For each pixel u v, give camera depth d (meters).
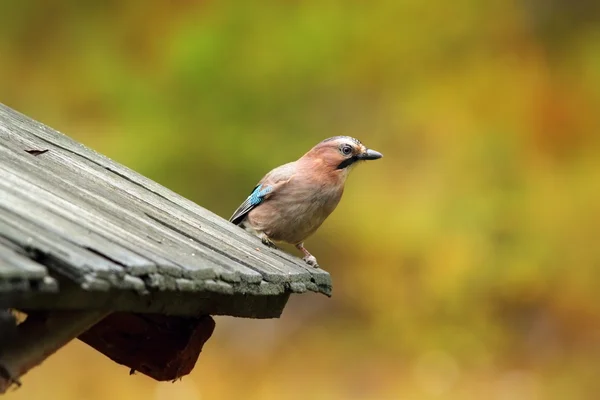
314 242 16.20
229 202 15.24
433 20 16.34
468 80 16.33
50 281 3.30
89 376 14.77
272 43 15.62
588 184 15.95
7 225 3.73
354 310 16.66
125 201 5.19
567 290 15.94
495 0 16.48
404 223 15.69
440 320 16.06
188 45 15.45
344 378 15.91
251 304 5.14
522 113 16.33
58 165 5.35
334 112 15.86
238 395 15.66
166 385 15.01
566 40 16.77
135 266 3.73
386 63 16.22
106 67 15.53
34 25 15.80
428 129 16.14
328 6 16.12
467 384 15.48
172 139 14.98
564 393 15.22
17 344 3.85
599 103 16.36
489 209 15.70
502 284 15.77
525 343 15.99
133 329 5.09
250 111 15.43
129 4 15.86
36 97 15.50
